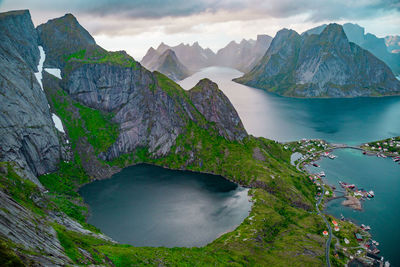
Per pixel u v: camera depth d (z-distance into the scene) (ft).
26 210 328.70
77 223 518.78
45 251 248.32
